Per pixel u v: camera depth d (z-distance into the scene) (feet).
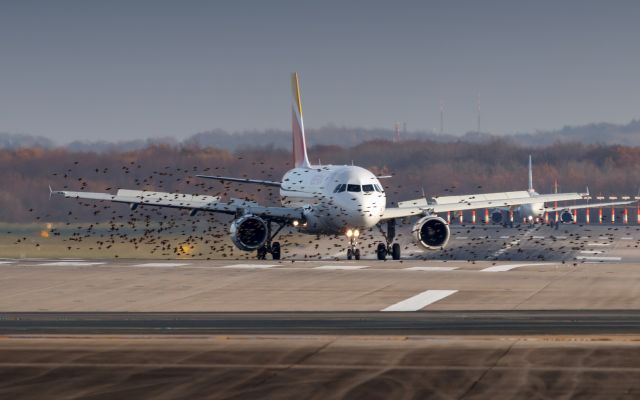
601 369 222.89
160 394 200.34
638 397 195.52
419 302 360.28
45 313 339.16
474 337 272.10
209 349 251.80
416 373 220.02
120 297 380.37
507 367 225.76
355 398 196.54
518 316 322.14
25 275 449.89
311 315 329.31
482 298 368.89
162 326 303.48
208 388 205.87
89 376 218.38
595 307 343.67
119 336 276.41
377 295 380.58
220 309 347.36
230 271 465.47
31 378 216.33
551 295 375.04
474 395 198.18
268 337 273.33
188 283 420.77
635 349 248.52
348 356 241.14
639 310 335.47
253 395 199.31
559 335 276.82
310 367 228.02
